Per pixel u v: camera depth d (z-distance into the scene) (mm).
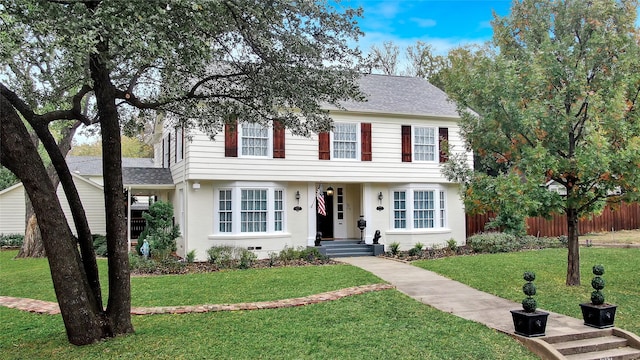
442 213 20438
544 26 11891
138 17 5590
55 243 6973
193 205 17094
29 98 9016
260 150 17734
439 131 20141
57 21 5434
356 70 9172
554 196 10625
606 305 8297
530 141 11188
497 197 11188
